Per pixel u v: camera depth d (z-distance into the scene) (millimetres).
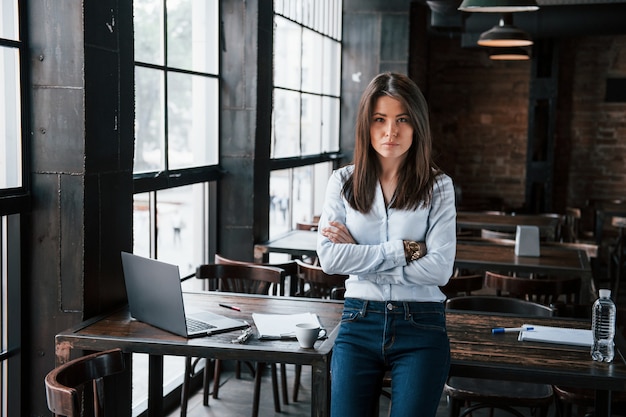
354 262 2396
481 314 3494
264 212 5660
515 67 10570
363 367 2406
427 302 2410
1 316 3465
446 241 2428
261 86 5438
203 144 5207
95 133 3443
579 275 5016
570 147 10477
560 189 10570
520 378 2705
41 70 3367
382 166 2500
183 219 5070
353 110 8453
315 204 8062
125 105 3697
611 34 8406
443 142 10906
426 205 2439
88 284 3475
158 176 4418
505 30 6445
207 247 5477
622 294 8312
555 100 9945
